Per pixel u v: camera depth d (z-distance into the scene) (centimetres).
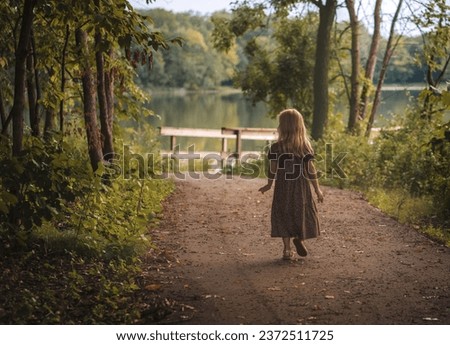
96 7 905
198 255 960
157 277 831
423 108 1769
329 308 713
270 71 2869
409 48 2659
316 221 930
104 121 1398
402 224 1194
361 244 1034
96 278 798
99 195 966
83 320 659
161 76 10344
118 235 953
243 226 1179
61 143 962
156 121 5941
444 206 1280
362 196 1551
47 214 838
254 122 6009
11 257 834
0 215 857
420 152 1528
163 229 1145
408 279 831
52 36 1331
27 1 884
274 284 807
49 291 708
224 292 771
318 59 2469
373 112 2575
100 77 1375
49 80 1379
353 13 2598
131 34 890
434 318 682
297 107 2858
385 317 686
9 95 1477
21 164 833
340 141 2039
